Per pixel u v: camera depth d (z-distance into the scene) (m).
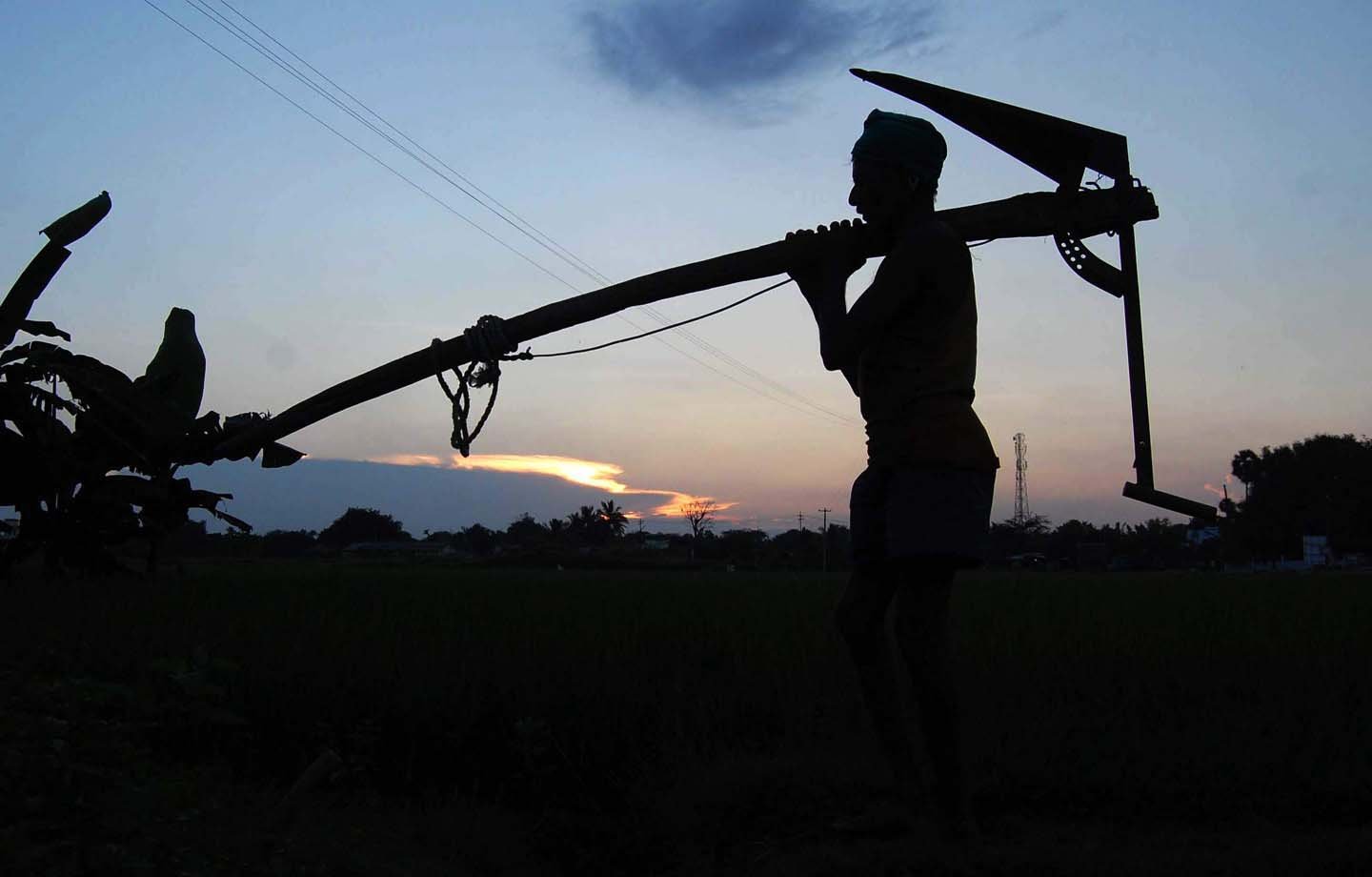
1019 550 90.81
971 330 3.05
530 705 3.90
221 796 3.11
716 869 2.93
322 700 3.85
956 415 2.93
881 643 3.14
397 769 3.71
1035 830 2.96
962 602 8.70
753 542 87.94
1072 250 3.59
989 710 3.85
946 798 2.86
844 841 2.97
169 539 10.98
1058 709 3.87
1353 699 3.98
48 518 9.77
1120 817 3.09
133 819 2.36
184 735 3.67
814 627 5.77
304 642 4.52
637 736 3.87
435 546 87.00
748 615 6.72
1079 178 3.55
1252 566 87.25
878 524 3.04
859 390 3.19
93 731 2.49
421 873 2.79
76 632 4.63
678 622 6.10
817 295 3.58
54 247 9.62
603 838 3.28
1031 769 3.30
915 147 3.09
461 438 4.22
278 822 2.89
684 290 3.77
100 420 9.81
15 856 2.05
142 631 4.62
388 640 4.77
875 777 3.37
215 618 5.38
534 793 3.62
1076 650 4.88
